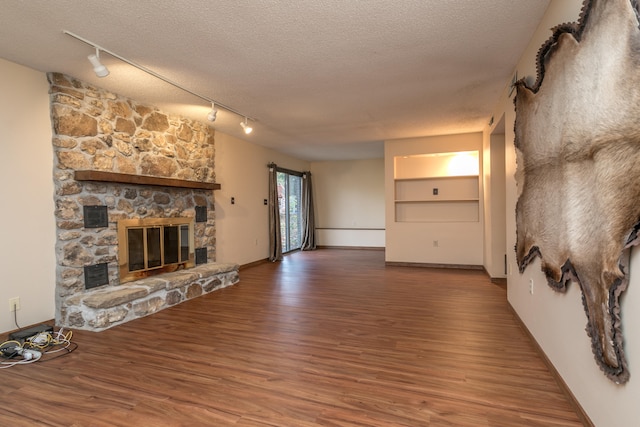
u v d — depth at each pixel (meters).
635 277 1.24
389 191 6.64
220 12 2.31
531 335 2.77
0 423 1.83
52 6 2.22
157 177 4.24
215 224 5.63
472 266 6.20
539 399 2.01
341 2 2.23
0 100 3.01
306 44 2.79
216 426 1.79
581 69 1.58
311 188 9.49
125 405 1.99
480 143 6.04
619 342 1.34
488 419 1.82
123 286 3.75
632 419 1.30
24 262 3.16
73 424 1.82
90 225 3.59
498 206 5.09
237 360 2.57
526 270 2.86
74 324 3.29
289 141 6.75
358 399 2.03
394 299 4.23
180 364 2.51
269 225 7.43
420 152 6.37
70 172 3.43
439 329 3.18
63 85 3.38
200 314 3.70
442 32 2.63
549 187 2.08
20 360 2.59
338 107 4.51
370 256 8.05
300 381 2.25
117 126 3.93
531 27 2.56
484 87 3.80
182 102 4.25
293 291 4.69
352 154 8.45
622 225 1.25
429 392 2.10
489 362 2.49
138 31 2.56
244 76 3.45
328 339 2.97
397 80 3.59
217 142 5.77
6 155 3.05
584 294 1.60
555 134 1.94
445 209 6.52
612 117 1.31
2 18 2.36
